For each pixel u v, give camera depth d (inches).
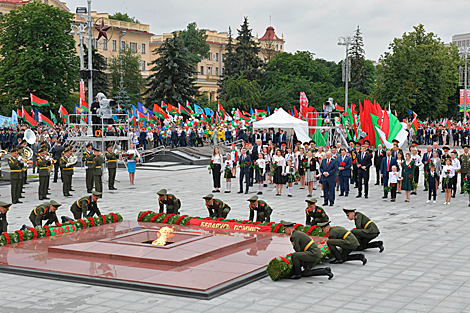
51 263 453.4
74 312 343.0
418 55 2513.5
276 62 3713.1
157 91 2561.5
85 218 613.9
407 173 816.9
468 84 2923.2
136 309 348.2
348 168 876.0
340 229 474.0
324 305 355.3
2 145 1736.0
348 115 1589.6
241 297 373.1
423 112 2596.0
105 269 433.4
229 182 936.9
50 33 2245.3
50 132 1616.6
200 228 601.3
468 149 842.2
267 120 1421.0
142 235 553.3
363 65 3878.0
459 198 851.4
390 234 582.6
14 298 372.8
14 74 2183.8
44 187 863.7
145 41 3816.4
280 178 892.0
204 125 1877.5
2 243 520.7
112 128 1355.8
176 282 394.6
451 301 362.3
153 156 1561.3
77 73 2349.9
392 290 388.2
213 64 4448.8
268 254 481.1
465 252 500.7
